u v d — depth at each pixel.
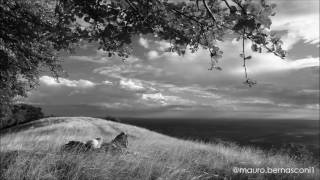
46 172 7.29
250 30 3.45
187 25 4.41
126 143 11.06
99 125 37.50
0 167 7.44
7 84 12.88
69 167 7.54
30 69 11.88
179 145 13.51
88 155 8.59
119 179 7.27
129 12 4.30
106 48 4.90
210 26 4.29
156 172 7.91
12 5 7.67
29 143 10.88
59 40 4.82
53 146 9.88
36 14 7.61
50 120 40.16
